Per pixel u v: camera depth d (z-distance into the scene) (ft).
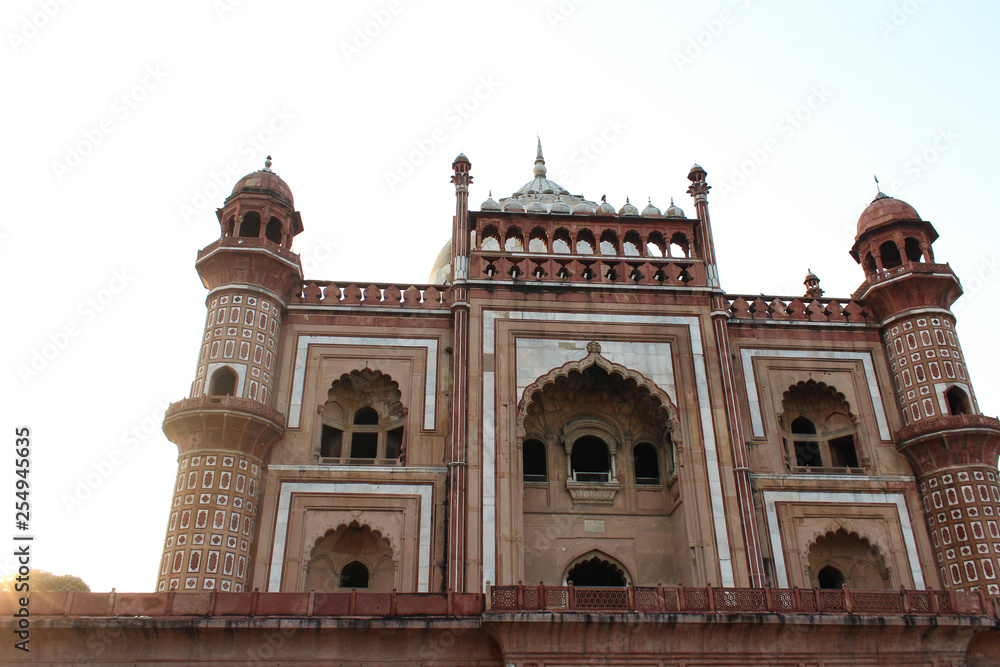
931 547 53.11
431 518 51.16
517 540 48.85
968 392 56.08
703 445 52.80
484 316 55.77
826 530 52.95
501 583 47.44
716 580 48.73
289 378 55.26
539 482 55.52
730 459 52.49
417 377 56.08
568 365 54.60
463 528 48.75
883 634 43.65
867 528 53.26
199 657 40.98
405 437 53.98
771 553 51.80
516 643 41.34
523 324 55.77
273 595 41.96
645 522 55.01
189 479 49.01
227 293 55.06
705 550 49.55
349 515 51.03
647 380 54.75
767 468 54.75
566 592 42.73
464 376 53.47
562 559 53.31
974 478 52.80
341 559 52.03
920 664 43.60
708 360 55.88
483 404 52.70
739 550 49.73
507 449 51.44
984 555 50.57
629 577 53.21
